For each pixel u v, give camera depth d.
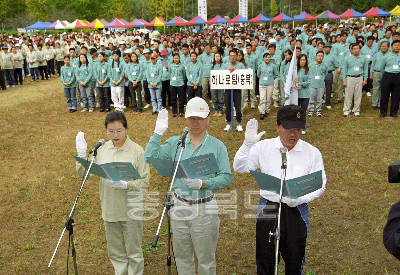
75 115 12.46
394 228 2.01
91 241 5.01
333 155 7.79
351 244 4.69
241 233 5.01
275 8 77.00
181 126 10.55
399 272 4.11
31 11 48.44
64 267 4.46
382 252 4.50
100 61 12.09
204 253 3.34
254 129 3.18
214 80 9.31
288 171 3.19
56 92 16.70
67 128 10.88
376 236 4.82
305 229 3.17
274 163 3.22
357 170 6.97
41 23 34.59
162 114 3.47
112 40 26.08
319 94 10.64
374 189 6.18
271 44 11.59
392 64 9.95
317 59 10.32
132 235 3.77
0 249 4.88
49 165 7.95
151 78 11.52
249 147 3.22
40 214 5.79
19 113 12.84
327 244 4.71
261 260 3.30
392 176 2.05
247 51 12.28
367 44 12.33
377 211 5.45
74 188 6.76
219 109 11.50
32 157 8.49
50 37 26.80
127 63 11.85
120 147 3.75
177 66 11.16
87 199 6.30
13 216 5.73
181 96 11.43
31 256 4.71
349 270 4.18
